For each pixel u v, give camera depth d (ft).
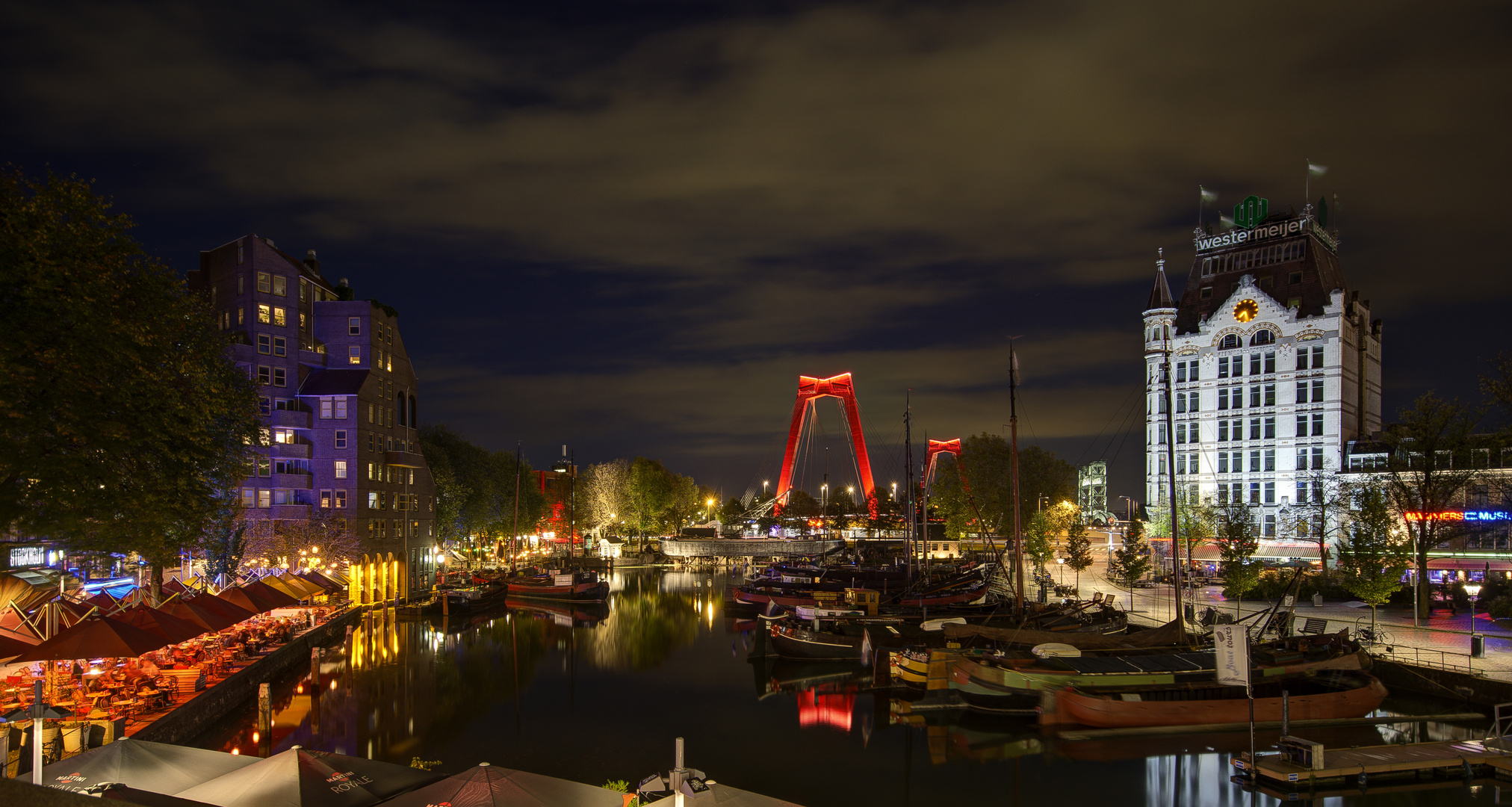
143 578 193.67
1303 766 105.19
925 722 146.00
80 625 116.06
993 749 129.90
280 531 253.44
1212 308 362.53
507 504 449.06
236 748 129.80
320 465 274.57
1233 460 342.03
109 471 104.22
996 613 211.82
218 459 131.13
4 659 110.01
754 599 288.30
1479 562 243.19
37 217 100.94
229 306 274.16
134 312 110.93
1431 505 205.87
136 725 112.68
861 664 194.39
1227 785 111.86
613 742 136.56
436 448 367.45
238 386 175.42
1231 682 109.09
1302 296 341.41
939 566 366.02
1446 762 107.24
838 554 499.51
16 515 98.43
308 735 139.03
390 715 152.66
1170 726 133.59
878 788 114.83
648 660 208.44
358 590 270.26
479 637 244.42
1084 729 134.31
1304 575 242.58
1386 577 172.76
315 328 291.17
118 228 108.88
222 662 150.71
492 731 143.13
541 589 317.42
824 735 139.23
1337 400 322.55
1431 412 207.62
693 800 64.13
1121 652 155.43
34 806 20.98
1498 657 152.15
